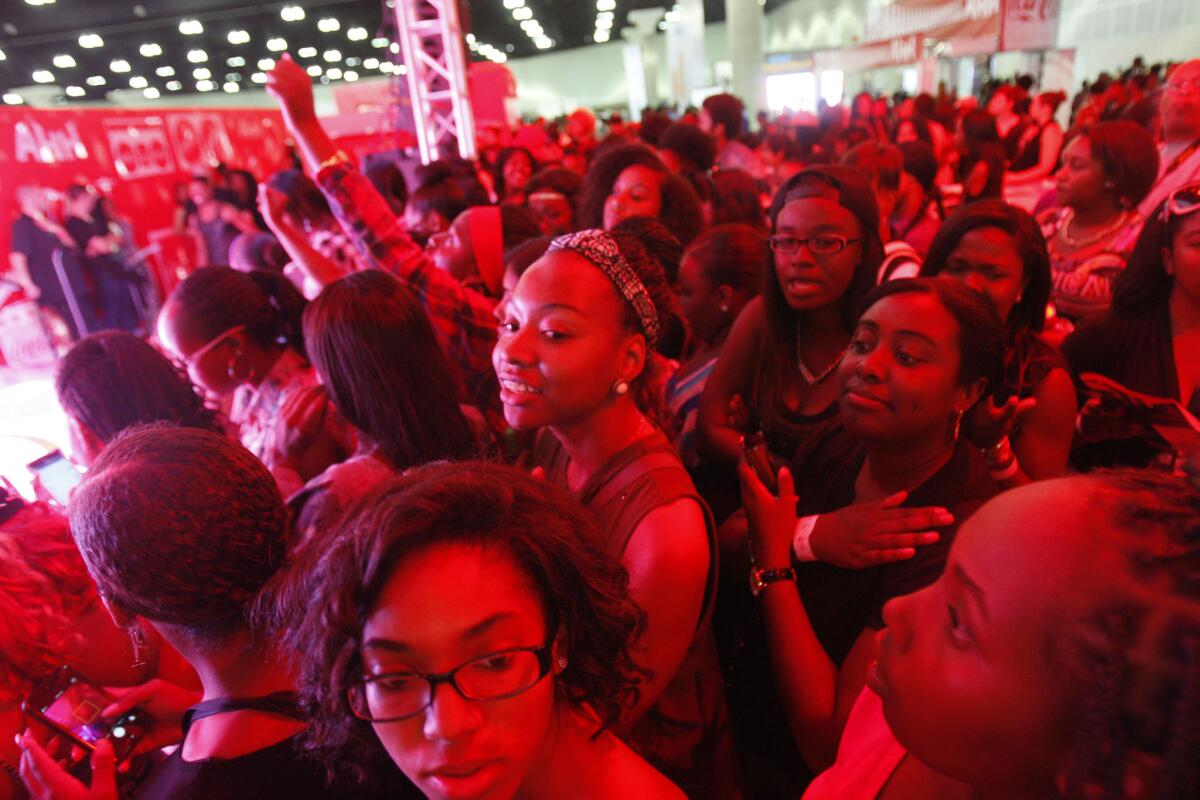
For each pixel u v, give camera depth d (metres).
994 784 0.46
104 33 16.78
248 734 0.79
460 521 0.59
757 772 1.42
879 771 0.67
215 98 30.69
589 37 31.97
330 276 2.66
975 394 1.08
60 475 1.66
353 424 1.47
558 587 0.61
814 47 26.97
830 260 1.62
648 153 2.93
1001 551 0.43
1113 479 0.43
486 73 12.32
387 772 0.75
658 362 1.24
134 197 6.47
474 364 2.10
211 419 1.81
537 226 2.94
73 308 6.02
